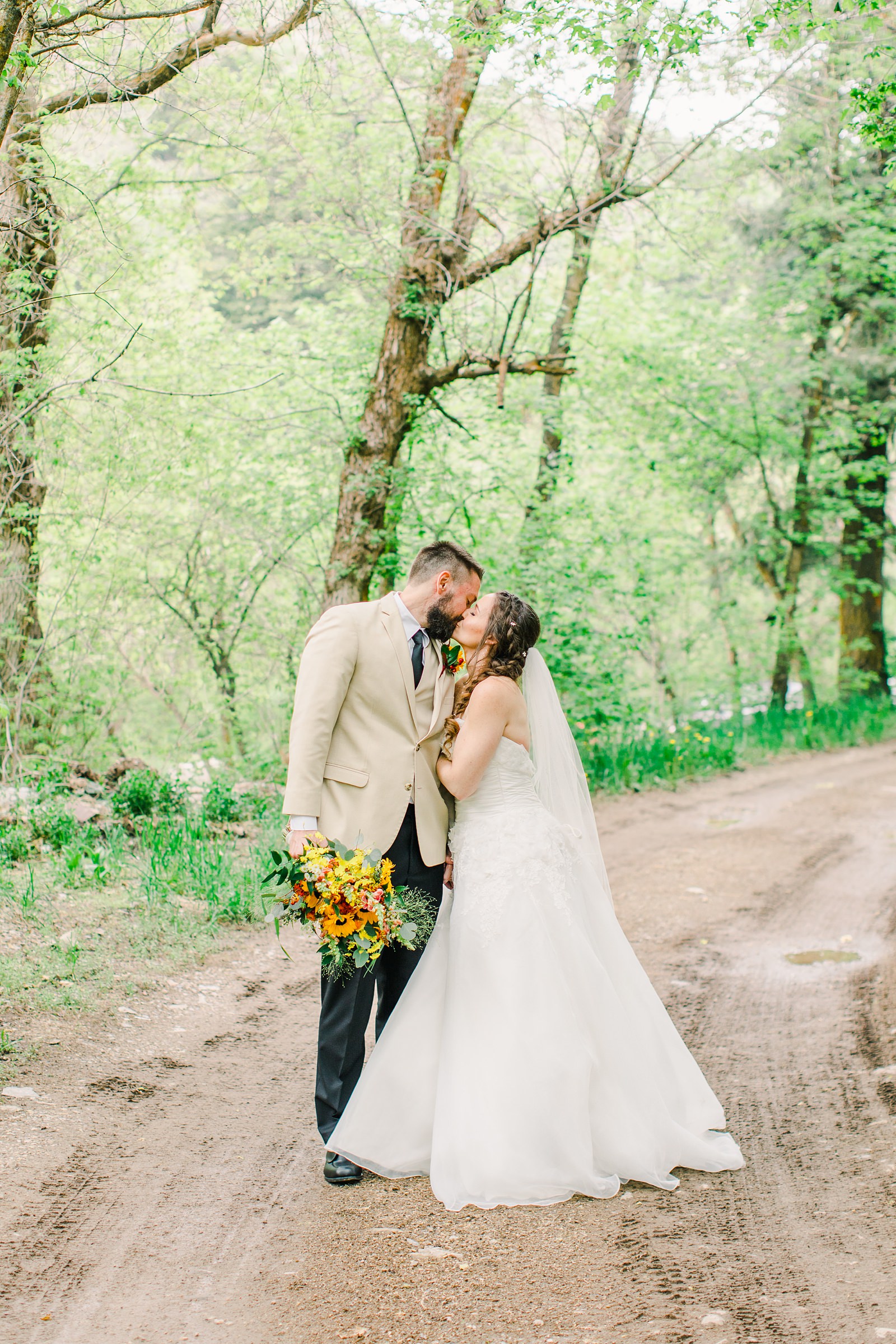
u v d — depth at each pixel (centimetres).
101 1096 362
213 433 1042
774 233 1518
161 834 677
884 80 666
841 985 532
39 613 925
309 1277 266
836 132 1034
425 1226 294
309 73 823
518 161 1021
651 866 814
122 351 723
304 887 312
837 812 1042
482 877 335
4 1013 412
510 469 1210
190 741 1088
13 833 625
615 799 1105
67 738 933
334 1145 317
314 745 318
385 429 977
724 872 796
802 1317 247
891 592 1941
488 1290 261
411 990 340
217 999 475
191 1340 237
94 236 862
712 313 1450
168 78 720
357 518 980
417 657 338
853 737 1627
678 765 1243
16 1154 314
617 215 1029
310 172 1029
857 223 1351
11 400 770
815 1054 439
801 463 1641
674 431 1449
